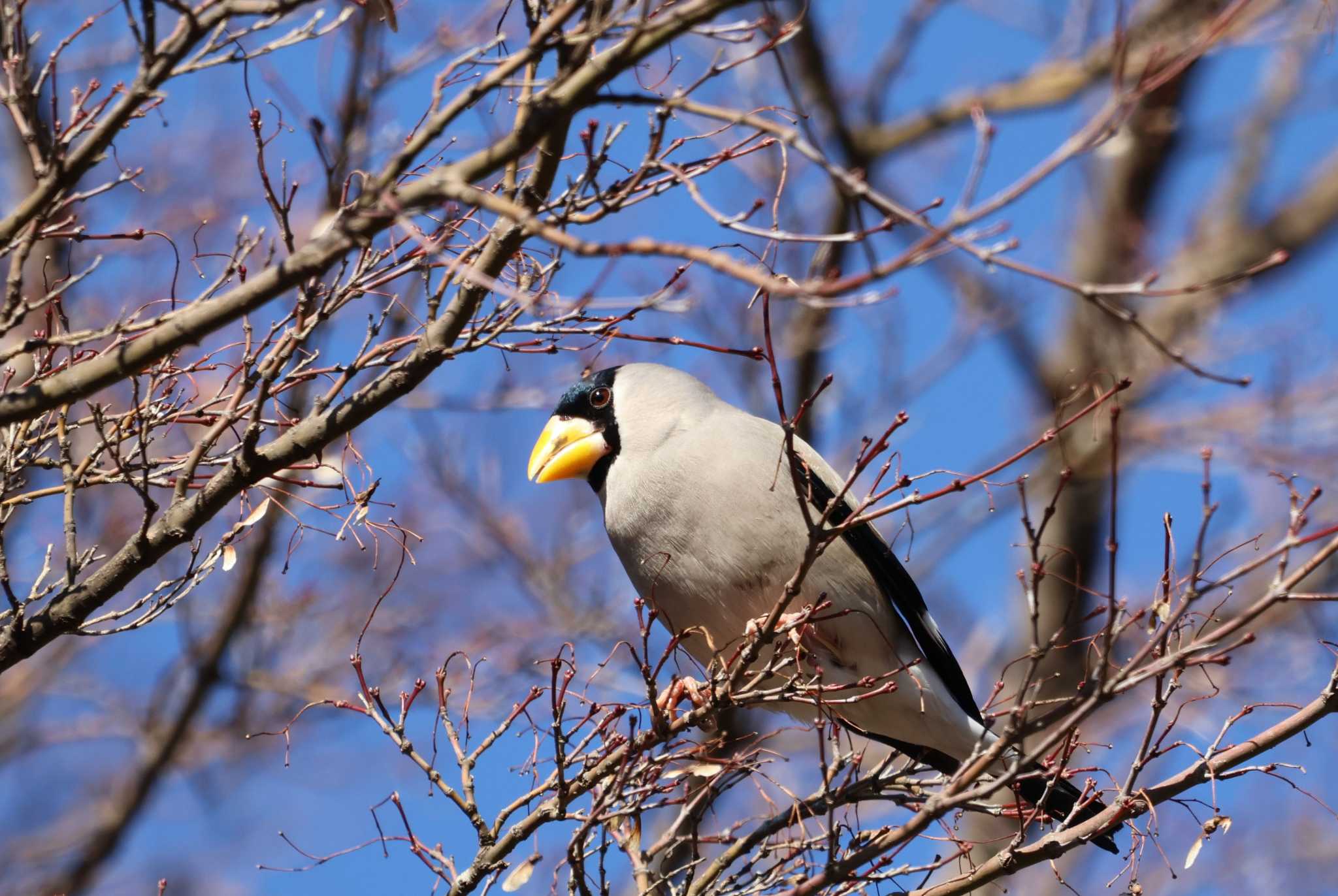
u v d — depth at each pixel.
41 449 7.91
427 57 11.73
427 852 8.02
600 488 10.80
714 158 7.09
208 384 11.80
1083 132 5.55
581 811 7.81
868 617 9.80
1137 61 17.92
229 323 6.19
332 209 7.55
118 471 7.55
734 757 7.89
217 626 15.45
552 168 7.21
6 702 16.62
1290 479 6.47
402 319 11.95
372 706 7.96
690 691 8.52
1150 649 6.32
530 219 5.44
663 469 10.07
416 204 5.89
